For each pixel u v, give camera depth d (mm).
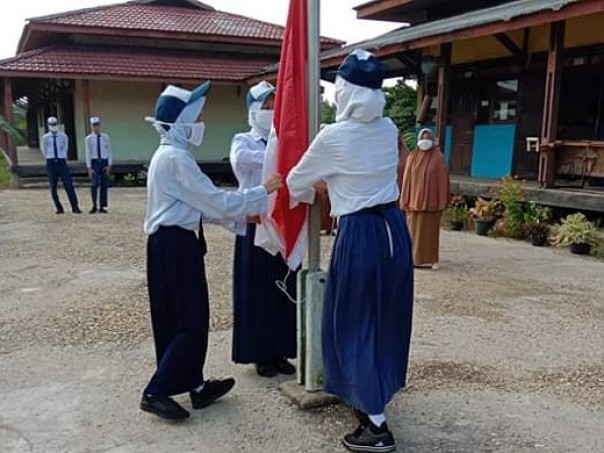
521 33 11875
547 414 3289
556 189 9430
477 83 13273
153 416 3201
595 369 3945
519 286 6172
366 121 2748
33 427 3088
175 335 3148
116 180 18391
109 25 19047
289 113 3092
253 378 3709
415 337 4512
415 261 6957
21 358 4023
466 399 3461
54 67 17156
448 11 15289
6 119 17172
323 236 8617
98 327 4660
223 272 6629
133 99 19109
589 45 10664
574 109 11062
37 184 17344
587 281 6449
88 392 3502
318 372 3338
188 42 20719
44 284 6027
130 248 8031
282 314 3639
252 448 2891
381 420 2797
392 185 2844
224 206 3008
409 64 13797
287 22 3088
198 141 3113
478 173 13391
